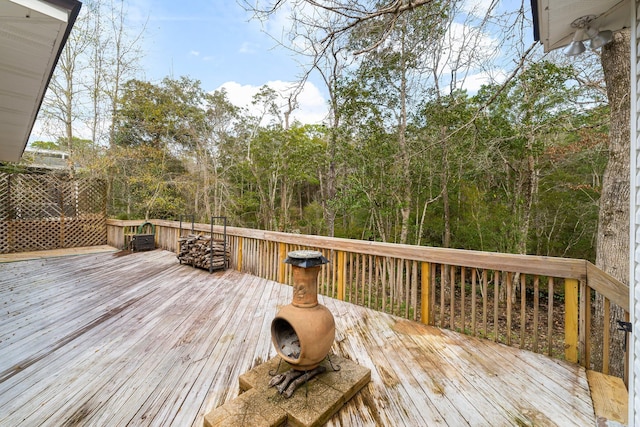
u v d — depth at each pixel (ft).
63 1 5.02
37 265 18.95
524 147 20.70
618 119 10.46
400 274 10.66
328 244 12.87
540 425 5.16
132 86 38.91
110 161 34.88
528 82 18.65
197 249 18.24
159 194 39.75
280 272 15.01
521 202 24.02
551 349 7.63
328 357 7.22
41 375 6.81
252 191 50.49
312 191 55.11
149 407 5.73
